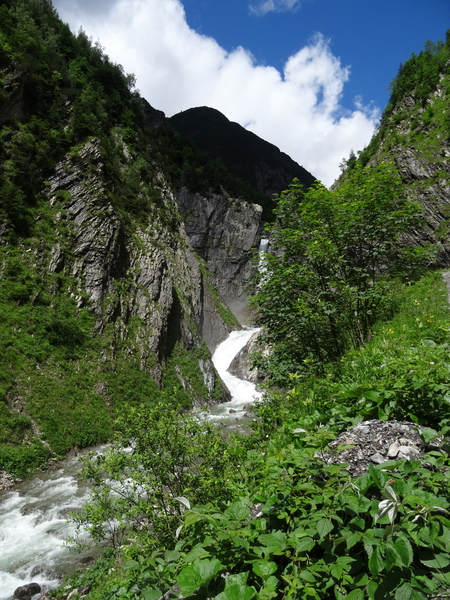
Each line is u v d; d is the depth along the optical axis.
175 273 47.31
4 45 35.59
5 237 26.80
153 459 5.67
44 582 9.07
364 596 1.85
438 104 53.38
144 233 42.38
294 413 5.85
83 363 24.70
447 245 31.84
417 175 43.59
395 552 1.78
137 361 29.11
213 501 4.36
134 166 54.66
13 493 14.28
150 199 51.91
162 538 5.02
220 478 4.64
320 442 3.13
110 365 26.27
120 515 5.90
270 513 2.54
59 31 61.34
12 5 47.62
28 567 9.63
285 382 9.38
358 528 2.09
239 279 73.94
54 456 17.94
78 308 27.86
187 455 5.78
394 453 3.03
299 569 2.04
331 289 10.05
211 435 5.88
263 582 2.00
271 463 2.90
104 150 39.31
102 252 31.62
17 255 26.69
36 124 34.22
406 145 49.03
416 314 10.55
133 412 6.11
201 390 33.97
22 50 37.28
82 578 8.27
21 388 20.31
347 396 4.43
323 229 10.19
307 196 10.16
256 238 76.69
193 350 38.31
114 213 35.09
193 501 4.84
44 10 60.75
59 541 10.81
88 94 50.50
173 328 37.94
